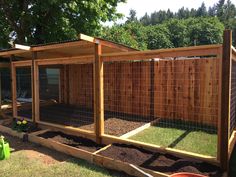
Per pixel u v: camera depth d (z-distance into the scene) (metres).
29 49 6.97
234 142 4.86
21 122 6.59
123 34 17.52
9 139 6.21
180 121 7.39
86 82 9.80
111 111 8.96
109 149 4.75
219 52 3.79
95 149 4.96
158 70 7.77
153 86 7.91
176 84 7.43
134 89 8.35
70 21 12.94
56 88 10.77
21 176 4.08
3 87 11.02
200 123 7.03
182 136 5.85
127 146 4.91
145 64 8.03
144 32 32.88
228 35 3.63
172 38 37.91
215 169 3.80
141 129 6.47
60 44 6.33
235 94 5.85
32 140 5.92
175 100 7.48
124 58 5.00
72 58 5.94
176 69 7.40
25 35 13.00
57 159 4.81
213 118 6.80
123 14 15.62
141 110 8.23
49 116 8.16
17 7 12.57
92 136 5.61
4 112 8.86
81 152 4.76
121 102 8.73
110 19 15.30
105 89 9.13
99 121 5.37
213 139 5.57
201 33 36.28
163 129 6.56
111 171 4.19
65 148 5.09
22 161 4.72
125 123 7.18
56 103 10.70
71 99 10.48
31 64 7.11
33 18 12.19
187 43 37.00
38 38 13.13
